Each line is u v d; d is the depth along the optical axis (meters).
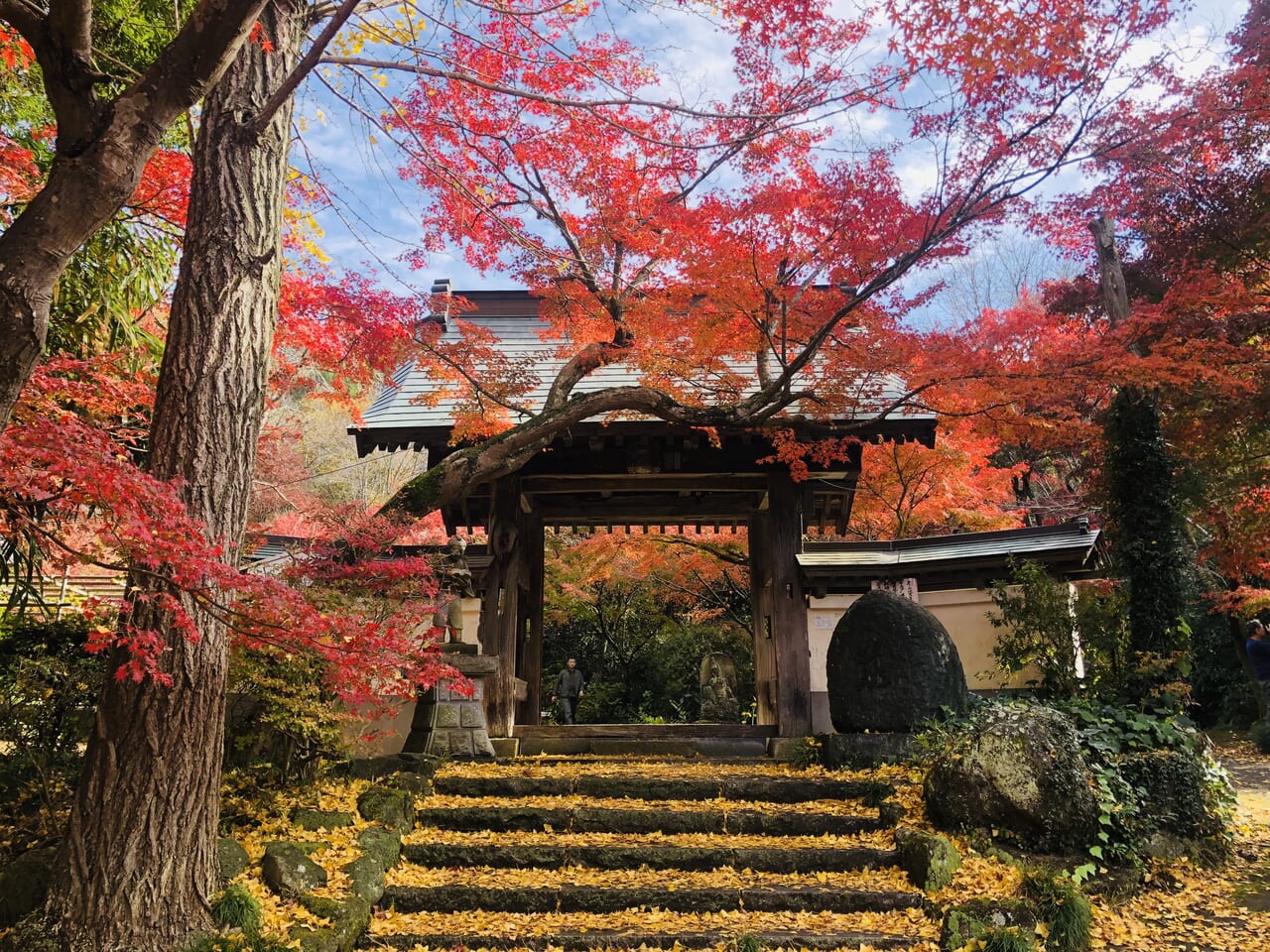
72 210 3.02
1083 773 5.73
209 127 5.11
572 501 10.89
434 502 7.63
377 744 7.97
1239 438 10.04
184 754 4.36
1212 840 6.14
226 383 4.81
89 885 4.11
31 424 3.41
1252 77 6.22
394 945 4.75
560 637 17.98
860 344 7.23
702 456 9.69
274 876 4.87
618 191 7.34
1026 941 4.43
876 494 12.62
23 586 6.14
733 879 5.44
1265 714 13.05
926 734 6.92
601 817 6.20
